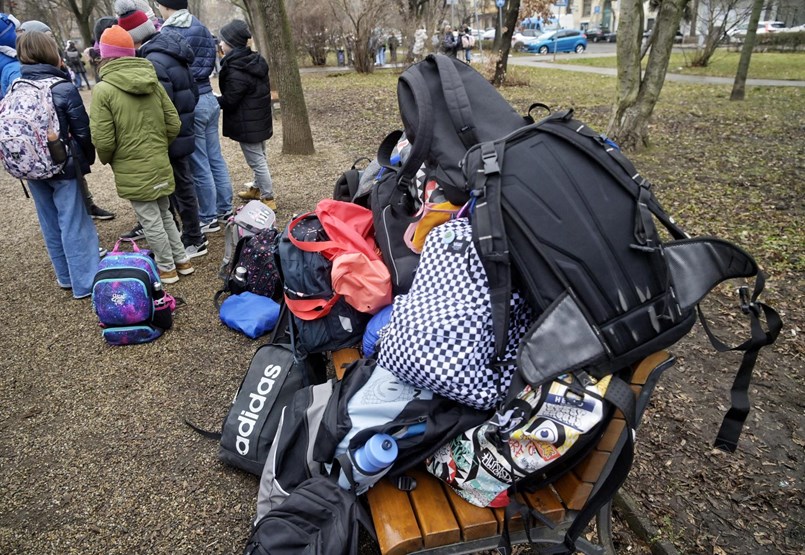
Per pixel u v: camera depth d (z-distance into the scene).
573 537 1.62
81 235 4.01
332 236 2.54
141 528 2.28
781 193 6.04
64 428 2.84
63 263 4.19
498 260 1.52
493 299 1.56
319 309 2.52
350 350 2.63
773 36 24.11
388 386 1.87
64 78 3.75
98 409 2.96
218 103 5.09
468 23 26.92
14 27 4.43
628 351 1.52
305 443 2.01
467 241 1.70
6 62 4.40
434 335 1.65
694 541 2.24
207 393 3.06
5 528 2.28
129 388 3.12
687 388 3.12
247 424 2.41
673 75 17.64
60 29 33.97
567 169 1.60
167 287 4.19
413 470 1.93
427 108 2.02
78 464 2.61
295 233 2.60
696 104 11.91
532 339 1.44
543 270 1.53
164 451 2.67
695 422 2.86
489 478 1.69
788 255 4.58
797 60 20.27
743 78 12.05
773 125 9.52
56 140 3.63
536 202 1.55
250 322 3.50
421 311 1.68
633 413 1.51
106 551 2.18
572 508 1.75
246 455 2.39
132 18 4.12
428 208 2.11
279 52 7.46
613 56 27.06
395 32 23.25
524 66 21.59
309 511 1.73
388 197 2.38
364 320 2.60
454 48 18.95
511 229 1.55
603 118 10.37
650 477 2.54
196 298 4.03
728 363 3.33
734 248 1.61
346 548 1.66
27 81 3.57
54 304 4.09
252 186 5.93
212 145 5.14
